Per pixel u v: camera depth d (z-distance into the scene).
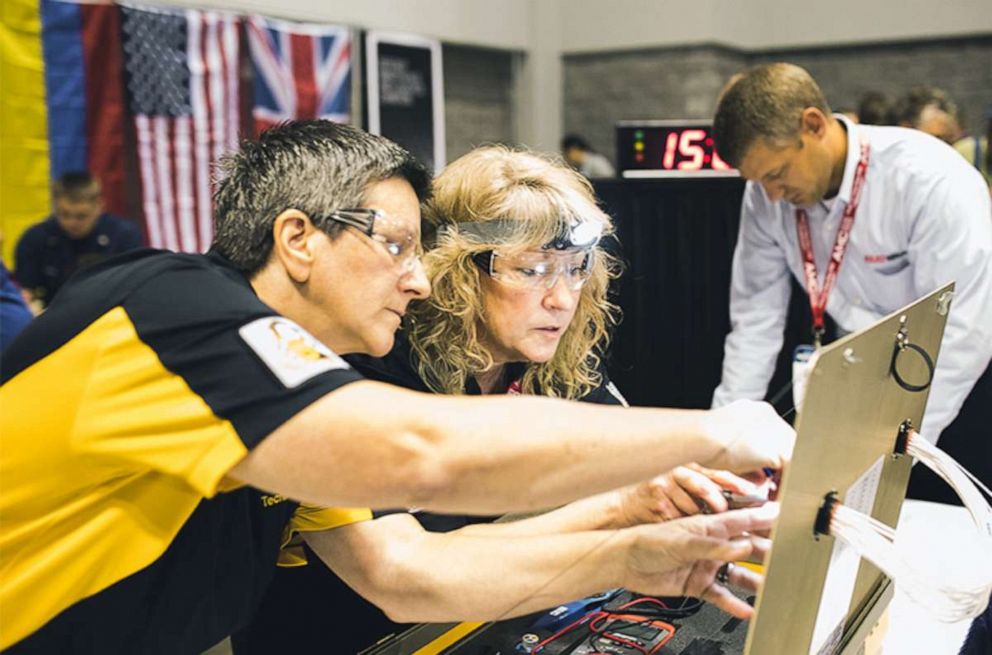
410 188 0.98
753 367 2.33
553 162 1.32
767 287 2.35
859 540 0.84
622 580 1.04
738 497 1.09
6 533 0.93
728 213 2.37
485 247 1.25
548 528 1.17
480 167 1.29
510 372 1.42
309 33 5.40
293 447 0.80
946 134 3.83
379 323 0.96
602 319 1.44
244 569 1.07
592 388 1.48
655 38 7.33
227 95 4.96
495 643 1.15
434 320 1.30
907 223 2.07
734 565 1.06
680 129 2.65
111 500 0.93
